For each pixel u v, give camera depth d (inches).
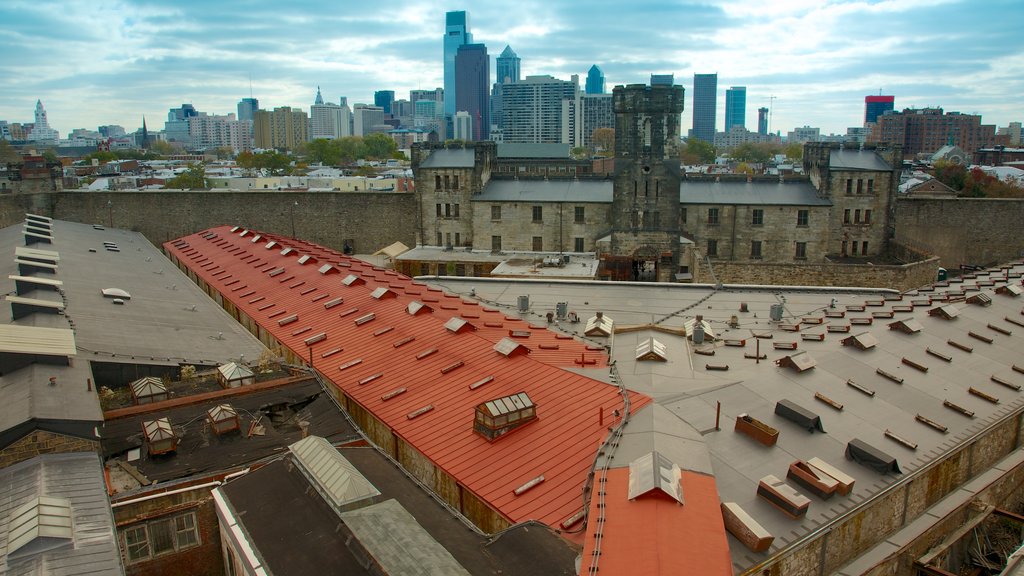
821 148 4591.5
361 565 1125.1
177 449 1733.5
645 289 3097.9
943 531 1550.2
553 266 4202.8
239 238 4503.0
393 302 2797.7
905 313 2445.9
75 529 1310.3
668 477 1215.6
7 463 1541.6
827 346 2091.5
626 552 1061.1
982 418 1727.4
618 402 1704.0
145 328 2628.0
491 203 4862.2
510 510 1428.4
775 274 4180.6
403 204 5388.8
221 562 1582.2
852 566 1362.0
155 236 5570.9
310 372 2199.8
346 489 1266.0
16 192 5629.9
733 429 1546.5
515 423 1705.2
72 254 3922.2
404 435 1806.1
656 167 4362.7
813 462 1428.4
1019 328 2269.9
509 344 2128.4
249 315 3038.9
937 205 4845.0
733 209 4579.2
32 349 1886.1
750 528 1184.2
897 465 1455.5
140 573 1512.1
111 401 1972.2
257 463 1665.8
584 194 4778.5
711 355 2082.9
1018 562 1128.2
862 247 4741.6
